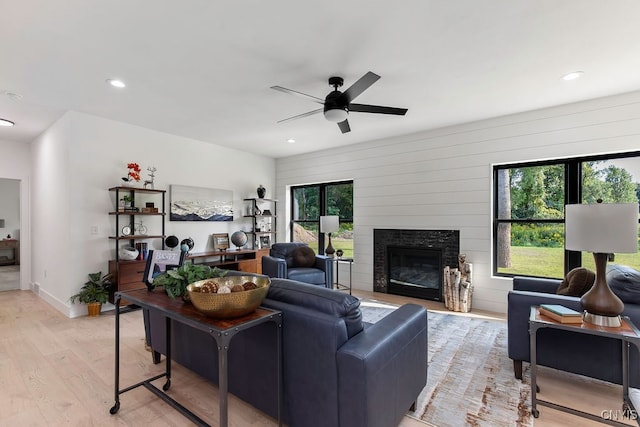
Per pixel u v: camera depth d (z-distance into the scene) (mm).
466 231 4289
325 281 4727
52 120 4172
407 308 1996
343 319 1534
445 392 2168
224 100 3475
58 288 4125
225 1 1890
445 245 4453
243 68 2738
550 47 2416
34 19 2047
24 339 3111
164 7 1943
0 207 8273
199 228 5215
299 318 1566
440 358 2705
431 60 2607
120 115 3980
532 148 3820
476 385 2262
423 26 2146
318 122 4254
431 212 4590
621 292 2092
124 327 3467
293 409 1617
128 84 3059
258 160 6258
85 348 2902
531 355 1947
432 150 4590
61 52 2463
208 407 2016
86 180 3939
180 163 4941
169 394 2162
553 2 1907
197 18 2057
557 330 2184
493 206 4152
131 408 2006
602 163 3561
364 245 5301
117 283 3943
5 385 2271
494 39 2311
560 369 2180
